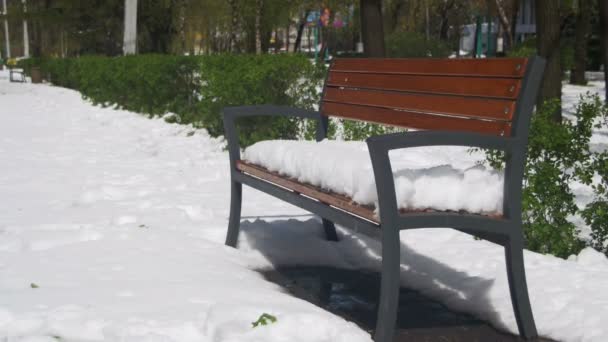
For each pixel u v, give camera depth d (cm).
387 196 331
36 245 522
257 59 1078
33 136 1323
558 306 402
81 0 4966
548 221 534
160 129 1409
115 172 897
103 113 1859
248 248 530
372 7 1603
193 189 777
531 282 439
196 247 515
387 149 331
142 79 1739
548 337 377
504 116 361
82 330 350
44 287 416
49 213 646
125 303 384
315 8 4075
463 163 917
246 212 656
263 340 338
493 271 461
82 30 5191
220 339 339
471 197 352
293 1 3809
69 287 415
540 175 524
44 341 333
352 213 373
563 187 534
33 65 4297
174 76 1553
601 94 2283
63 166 953
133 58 1873
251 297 400
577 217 625
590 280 438
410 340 373
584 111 532
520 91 354
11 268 454
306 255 514
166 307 379
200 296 398
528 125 352
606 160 524
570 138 524
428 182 349
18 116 1800
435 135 337
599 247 528
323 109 554
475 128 382
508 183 353
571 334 371
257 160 490
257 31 3562
